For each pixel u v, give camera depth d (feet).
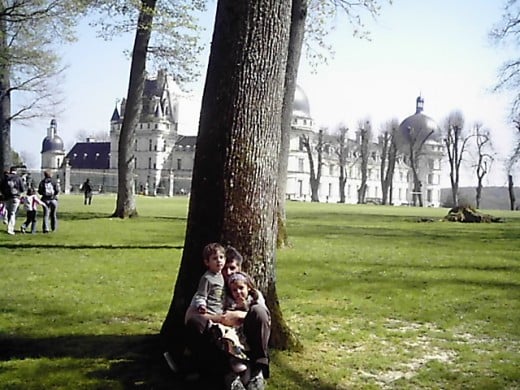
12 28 93.30
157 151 419.74
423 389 19.79
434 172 441.68
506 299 34.47
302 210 173.06
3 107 97.50
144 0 82.89
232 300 19.42
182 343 20.81
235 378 17.75
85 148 455.22
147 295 33.53
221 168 21.16
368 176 433.07
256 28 21.31
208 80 21.76
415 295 35.22
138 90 90.27
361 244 65.16
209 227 21.12
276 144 21.99
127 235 66.13
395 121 367.66
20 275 39.19
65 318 28.02
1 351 22.68
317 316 29.71
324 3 67.46
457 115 312.50
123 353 22.41
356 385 19.98
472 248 63.10
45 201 67.21
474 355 23.48
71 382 19.52
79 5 84.12
